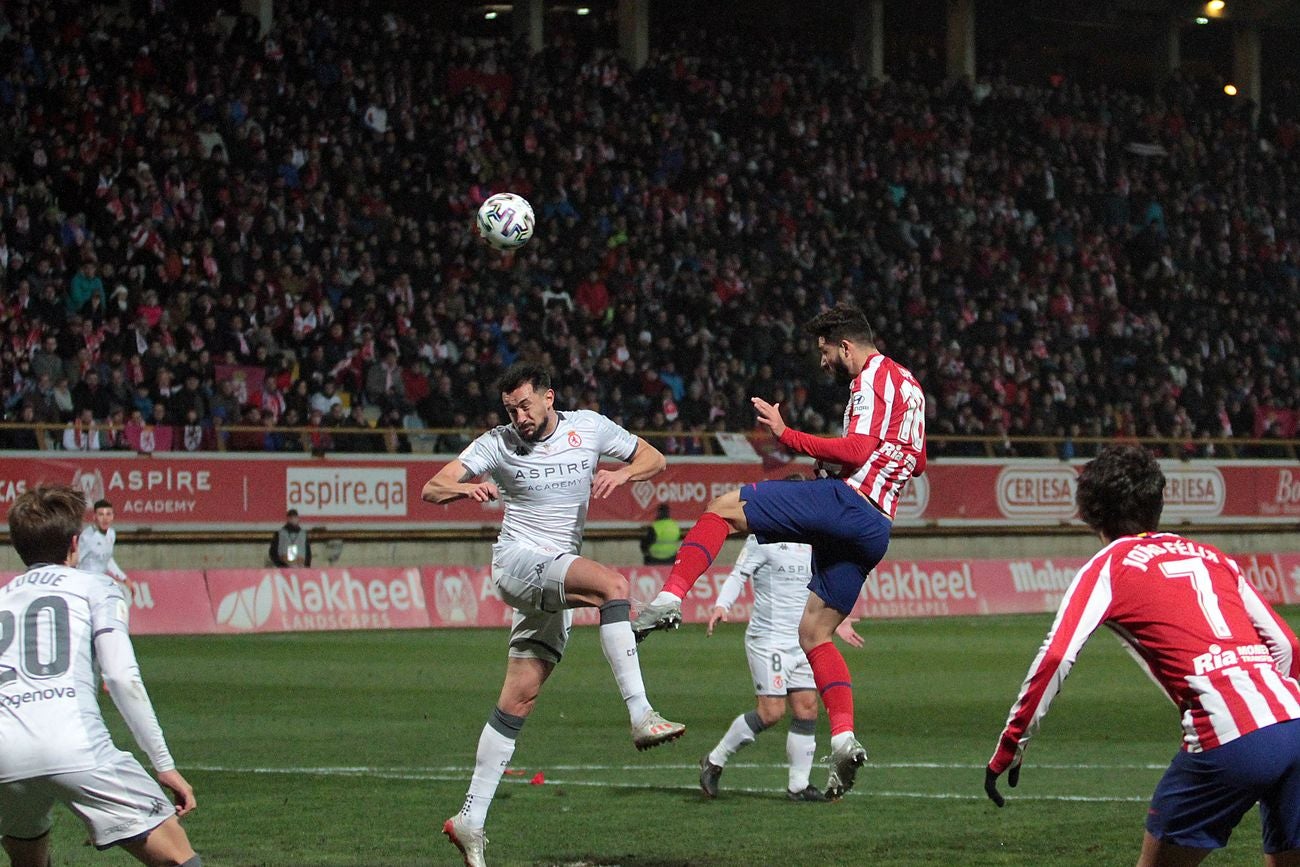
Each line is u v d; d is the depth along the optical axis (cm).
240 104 6388
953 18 9700
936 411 6919
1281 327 8512
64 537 1298
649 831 1912
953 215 7888
